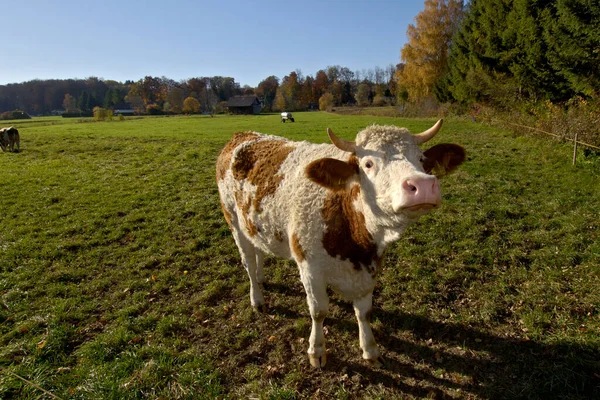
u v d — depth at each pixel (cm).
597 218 673
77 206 959
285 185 387
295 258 384
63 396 363
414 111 4447
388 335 447
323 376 393
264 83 14438
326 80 11456
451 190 920
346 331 459
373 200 298
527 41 2391
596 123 1228
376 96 9100
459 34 3875
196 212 876
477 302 488
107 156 1678
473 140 1748
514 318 451
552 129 1420
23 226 819
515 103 2469
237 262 647
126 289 564
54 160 1605
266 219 412
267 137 514
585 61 1689
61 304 517
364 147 310
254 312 504
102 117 5872
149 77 11781
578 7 1641
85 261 662
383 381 383
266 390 372
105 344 436
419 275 554
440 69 4909
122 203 968
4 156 1722
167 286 575
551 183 923
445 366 394
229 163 485
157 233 775
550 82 2300
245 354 427
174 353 423
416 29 4975
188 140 2156
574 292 479
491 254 595
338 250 345
